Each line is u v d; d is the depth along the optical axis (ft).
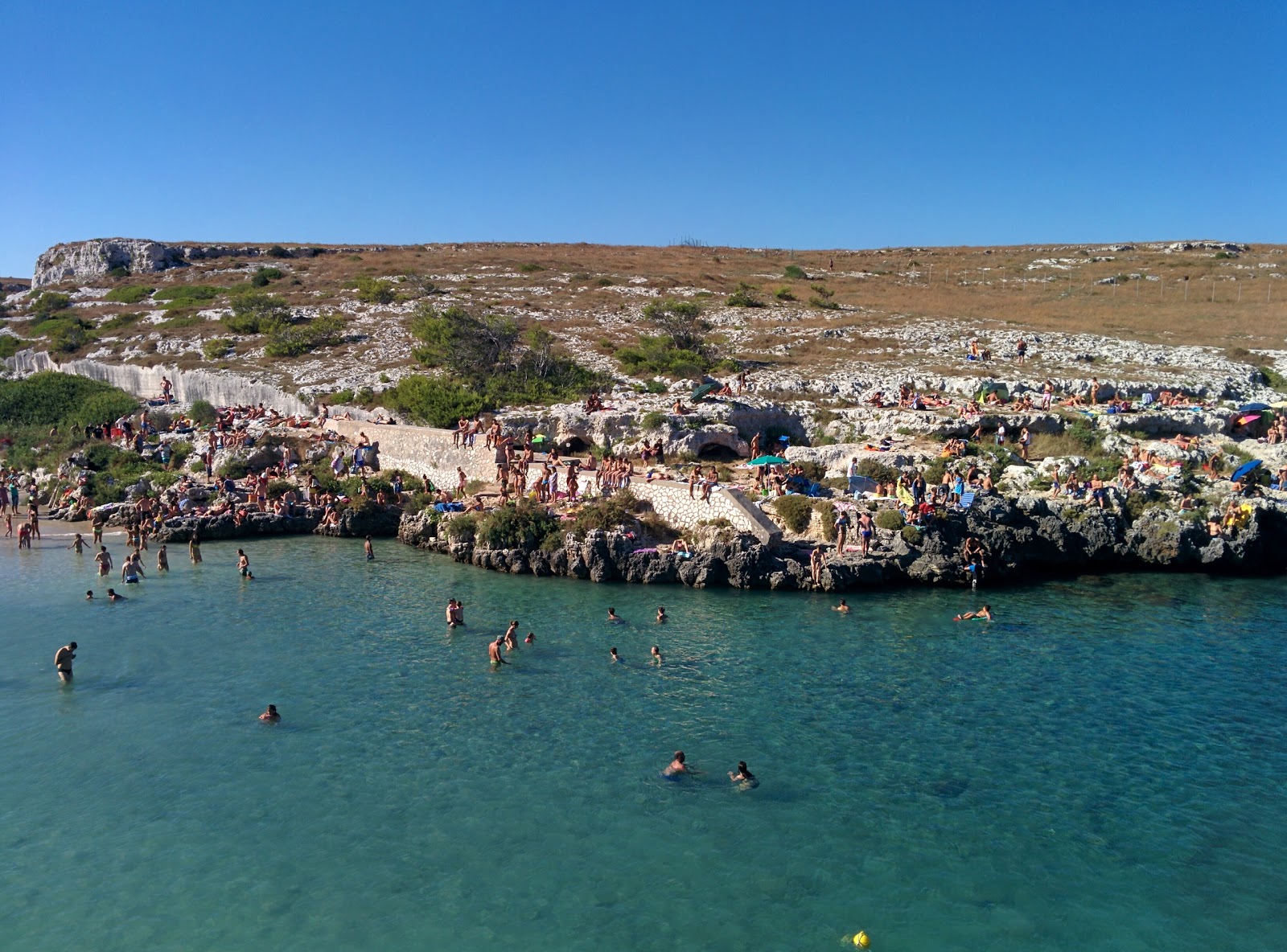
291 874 73.20
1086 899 70.28
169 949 64.75
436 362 256.73
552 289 372.38
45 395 278.67
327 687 108.37
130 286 408.26
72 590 148.25
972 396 225.56
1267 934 66.64
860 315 323.98
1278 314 313.53
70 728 97.86
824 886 71.46
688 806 82.64
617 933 65.98
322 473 206.69
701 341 266.57
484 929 66.44
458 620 129.49
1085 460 179.22
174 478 210.79
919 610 136.87
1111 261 435.94
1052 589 149.59
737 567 146.61
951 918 67.77
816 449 188.44
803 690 107.45
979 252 503.20
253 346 294.25
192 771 89.15
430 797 84.28
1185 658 118.21
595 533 152.15
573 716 100.53
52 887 71.82
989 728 98.17
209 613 135.64
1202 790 85.97
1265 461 183.42
